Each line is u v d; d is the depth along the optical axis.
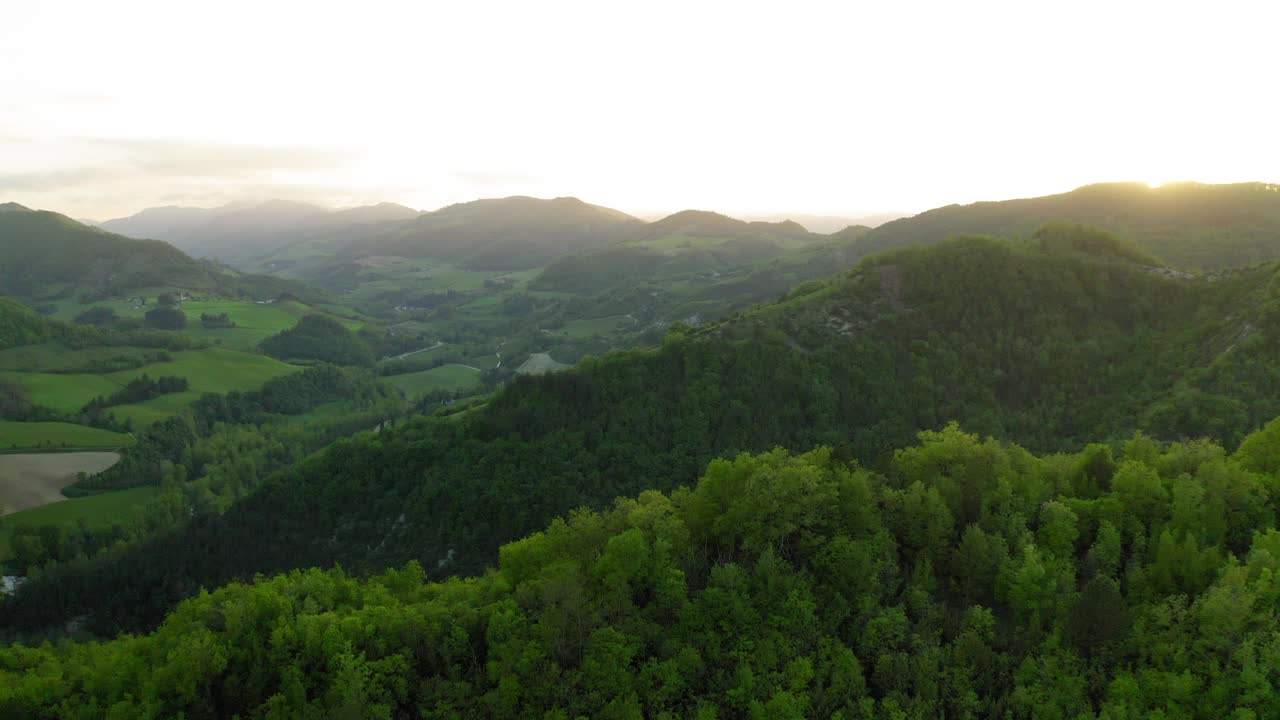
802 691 54.59
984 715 53.78
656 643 59.31
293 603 66.38
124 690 60.12
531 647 57.00
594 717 54.09
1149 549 64.06
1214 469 68.69
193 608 67.00
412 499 139.25
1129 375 144.25
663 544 63.25
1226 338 139.38
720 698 55.72
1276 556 59.00
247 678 59.41
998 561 62.06
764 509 65.06
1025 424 140.00
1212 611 52.44
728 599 59.66
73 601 140.75
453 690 56.34
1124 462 73.50
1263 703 48.56
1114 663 54.78
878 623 57.41
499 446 140.38
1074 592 58.81
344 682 55.25
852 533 65.75
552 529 72.88
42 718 60.53
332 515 144.12
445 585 77.94
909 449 78.00
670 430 140.50
